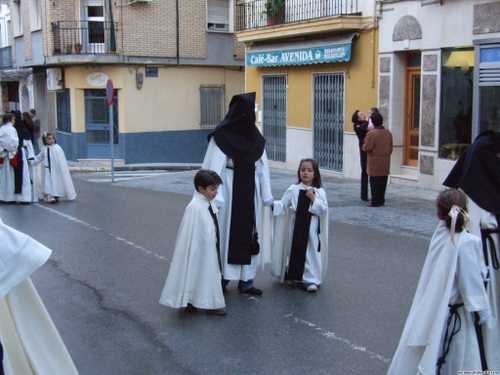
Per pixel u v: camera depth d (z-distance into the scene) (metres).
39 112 30.30
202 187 6.66
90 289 7.81
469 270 4.22
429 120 14.75
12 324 4.07
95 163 24.83
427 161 14.88
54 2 24.89
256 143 7.39
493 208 4.72
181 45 25.27
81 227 11.51
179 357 5.76
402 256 9.24
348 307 7.05
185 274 6.67
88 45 25.00
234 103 7.36
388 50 15.79
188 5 25.20
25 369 4.09
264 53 20.53
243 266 7.39
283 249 7.74
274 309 7.00
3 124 14.21
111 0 23.92
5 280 3.84
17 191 14.23
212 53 25.98
